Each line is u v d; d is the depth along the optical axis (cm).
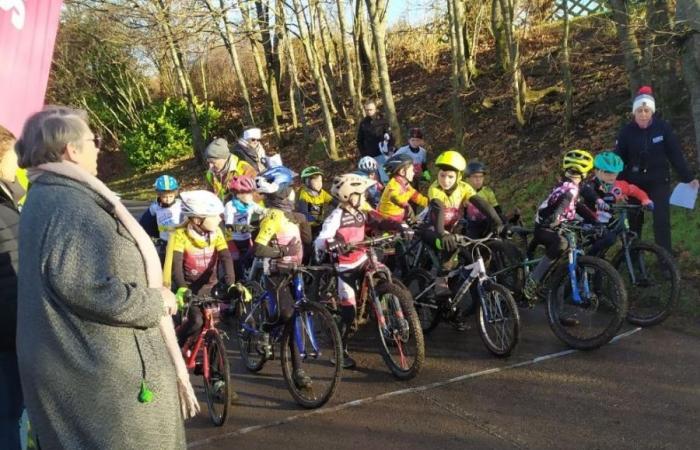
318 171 717
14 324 280
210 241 475
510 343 503
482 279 528
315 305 461
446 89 1408
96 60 2478
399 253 664
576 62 1168
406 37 1738
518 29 1317
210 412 454
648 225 702
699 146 620
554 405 428
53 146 232
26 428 293
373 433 412
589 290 525
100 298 214
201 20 1307
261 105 2147
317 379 506
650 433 382
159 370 234
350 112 1684
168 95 2534
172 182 618
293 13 1484
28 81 336
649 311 558
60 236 216
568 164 546
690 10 588
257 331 528
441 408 438
